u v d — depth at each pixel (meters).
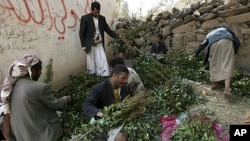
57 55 6.55
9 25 5.43
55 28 6.51
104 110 3.95
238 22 7.09
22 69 4.03
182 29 7.80
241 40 7.12
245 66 7.15
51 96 4.15
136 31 8.06
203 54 7.20
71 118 4.87
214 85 6.09
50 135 4.04
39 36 6.08
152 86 6.11
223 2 7.46
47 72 5.84
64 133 4.54
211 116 5.03
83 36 6.59
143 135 3.91
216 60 5.91
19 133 4.11
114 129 3.89
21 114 4.02
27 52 5.79
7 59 5.38
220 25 7.29
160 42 7.68
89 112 4.02
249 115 4.60
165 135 4.18
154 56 7.24
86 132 3.92
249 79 6.54
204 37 7.50
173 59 7.21
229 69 5.75
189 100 5.39
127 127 3.88
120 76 4.13
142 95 4.09
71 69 6.97
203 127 4.06
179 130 4.06
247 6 6.95
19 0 5.66
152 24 8.52
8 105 4.12
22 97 3.97
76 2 7.18
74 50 7.06
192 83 6.20
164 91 5.25
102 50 6.74
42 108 4.10
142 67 6.46
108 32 7.00
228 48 5.79
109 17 8.62
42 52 6.14
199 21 7.56
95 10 6.59
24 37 5.73
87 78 6.30
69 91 5.87
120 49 7.89
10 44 5.45
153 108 4.89
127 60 7.40
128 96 4.15
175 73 6.50
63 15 6.75
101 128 3.86
